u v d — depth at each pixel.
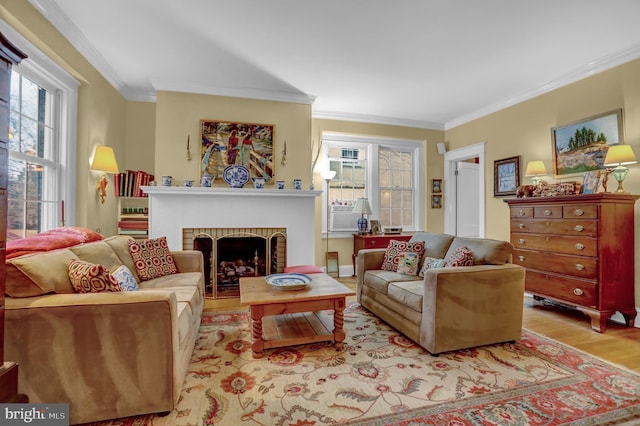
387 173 5.54
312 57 3.20
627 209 2.83
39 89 2.72
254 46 2.99
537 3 2.33
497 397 1.76
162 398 1.57
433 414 1.61
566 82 3.56
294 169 4.24
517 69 3.44
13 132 2.43
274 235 4.06
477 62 3.29
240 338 2.55
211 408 1.65
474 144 4.90
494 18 2.53
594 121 3.25
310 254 4.16
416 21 2.58
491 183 4.62
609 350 2.37
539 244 3.26
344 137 5.21
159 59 3.25
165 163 3.83
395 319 2.66
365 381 1.92
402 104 4.59
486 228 4.69
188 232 3.78
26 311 1.45
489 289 2.37
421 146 5.61
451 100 4.41
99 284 1.64
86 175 3.15
